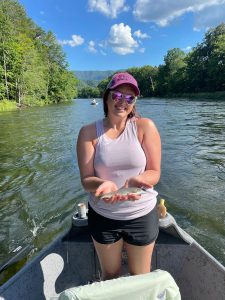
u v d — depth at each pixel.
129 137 2.19
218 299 2.60
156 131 2.24
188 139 12.82
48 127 18.91
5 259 4.85
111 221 2.22
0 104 39.28
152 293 2.08
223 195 6.88
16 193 7.51
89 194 2.36
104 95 2.24
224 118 19.27
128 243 2.29
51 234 5.58
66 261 2.96
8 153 11.66
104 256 2.32
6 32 44.28
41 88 53.06
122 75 2.15
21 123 21.56
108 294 2.02
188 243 2.83
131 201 2.16
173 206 6.46
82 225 2.89
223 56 54.47
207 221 5.86
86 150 2.24
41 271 2.74
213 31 62.50
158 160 2.25
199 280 2.75
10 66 44.06
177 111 26.02
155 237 2.31
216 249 5.00
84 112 32.09
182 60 75.69
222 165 8.95
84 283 2.95
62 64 74.25
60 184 7.95
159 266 2.92
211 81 58.06
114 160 2.17
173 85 68.50
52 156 10.84
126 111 2.17
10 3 63.75
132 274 2.38
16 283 2.51
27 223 6.02
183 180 7.83
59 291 2.84
